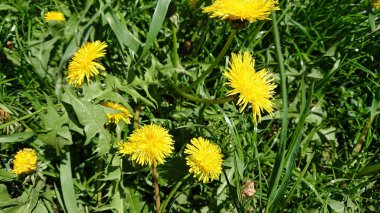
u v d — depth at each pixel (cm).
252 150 40
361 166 41
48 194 35
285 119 31
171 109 43
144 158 31
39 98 42
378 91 40
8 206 35
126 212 36
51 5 48
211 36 48
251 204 38
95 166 37
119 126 36
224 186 37
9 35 46
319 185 41
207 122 43
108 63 45
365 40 46
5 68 44
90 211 36
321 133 43
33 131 33
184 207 38
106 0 44
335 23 48
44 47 43
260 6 31
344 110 45
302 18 49
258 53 47
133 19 48
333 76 47
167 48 47
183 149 40
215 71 47
